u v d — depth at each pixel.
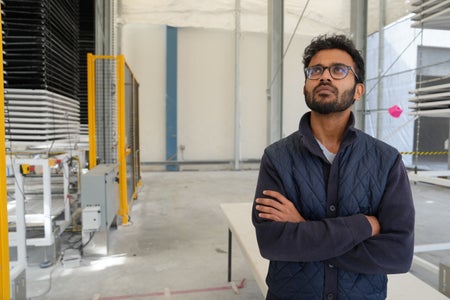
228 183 6.37
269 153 1.01
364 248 0.85
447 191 5.37
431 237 3.16
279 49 6.77
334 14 7.86
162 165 7.96
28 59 2.25
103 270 2.51
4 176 1.39
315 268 0.91
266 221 0.95
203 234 3.36
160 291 2.19
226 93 8.15
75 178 3.41
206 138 8.16
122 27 7.58
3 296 1.38
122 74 3.42
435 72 5.89
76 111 3.08
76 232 3.36
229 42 8.04
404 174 0.92
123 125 3.50
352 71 0.94
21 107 2.20
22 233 2.24
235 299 2.09
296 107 8.48
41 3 2.22
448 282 1.71
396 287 1.34
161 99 7.87
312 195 0.92
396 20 6.24
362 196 0.90
